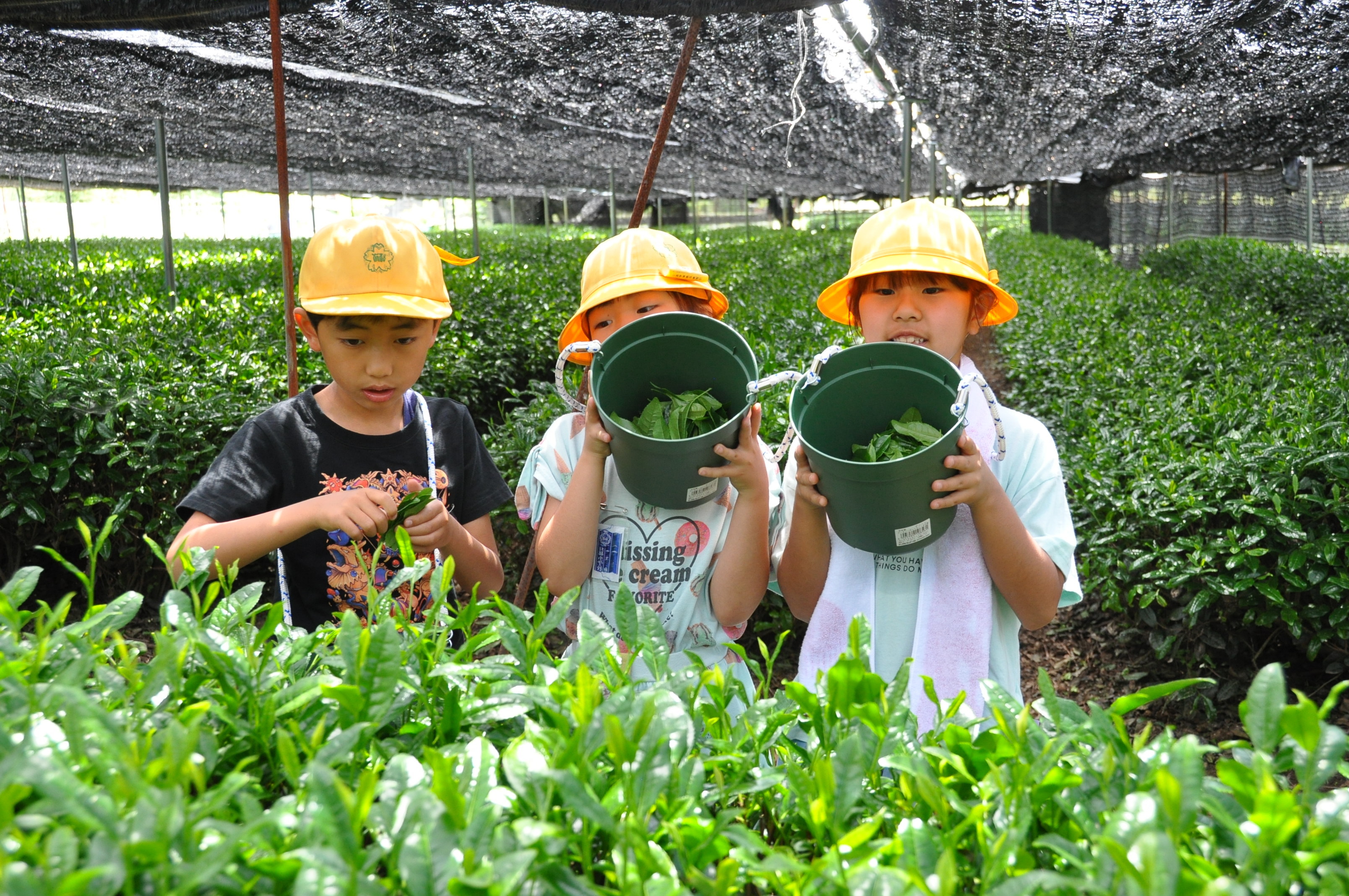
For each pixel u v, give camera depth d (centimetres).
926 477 178
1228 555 409
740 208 6234
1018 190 3725
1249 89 1220
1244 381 581
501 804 95
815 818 94
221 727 113
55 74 1075
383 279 219
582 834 92
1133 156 2205
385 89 1205
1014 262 1722
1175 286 1543
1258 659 457
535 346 907
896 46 982
